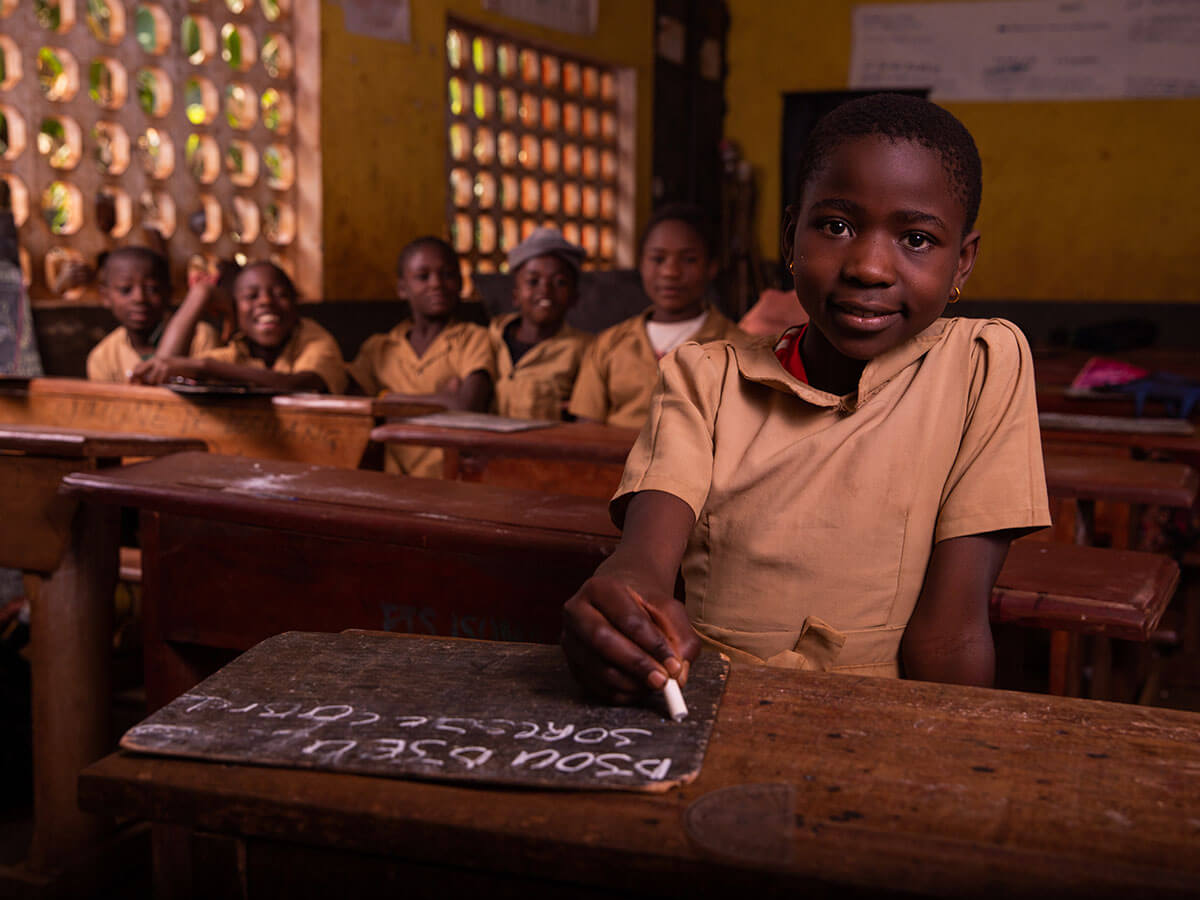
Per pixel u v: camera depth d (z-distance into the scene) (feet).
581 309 16.75
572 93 20.72
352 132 15.84
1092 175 23.43
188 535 5.38
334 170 15.58
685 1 23.54
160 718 2.55
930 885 1.87
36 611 5.80
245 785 2.25
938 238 3.10
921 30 23.97
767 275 25.22
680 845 2.00
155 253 11.32
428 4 16.93
